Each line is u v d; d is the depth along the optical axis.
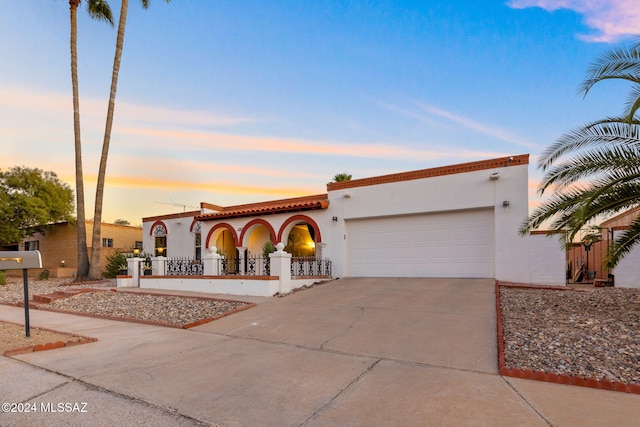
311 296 11.33
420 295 10.43
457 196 13.48
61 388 4.73
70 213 29.59
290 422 3.78
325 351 6.41
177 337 7.57
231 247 21.17
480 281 12.33
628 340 6.03
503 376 5.08
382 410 4.02
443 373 5.22
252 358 6.04
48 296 13.62
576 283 14.19
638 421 3.72
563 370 5.13
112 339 7.39
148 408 4.13
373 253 15.15
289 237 19.17
